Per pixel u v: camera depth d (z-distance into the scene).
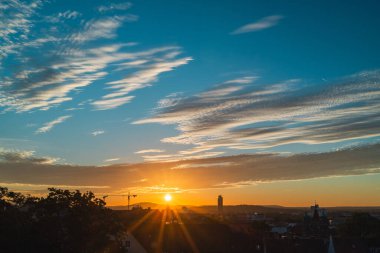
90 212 65.75
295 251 83.62
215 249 84.12
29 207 64.50
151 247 85.31
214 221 107.81
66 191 65.06
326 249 84.38
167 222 103.00
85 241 64.81
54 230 63.03
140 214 122.62
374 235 114.94
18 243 61.44
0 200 63.34
